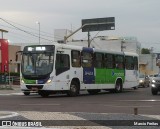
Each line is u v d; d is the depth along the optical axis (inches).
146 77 2079.2
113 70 1349.7
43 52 1090.7
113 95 1202.0
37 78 1082.1
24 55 1112.2
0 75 1942.7
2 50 2041.1
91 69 1222.3
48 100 963.3
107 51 1316.4
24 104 828.6
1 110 677.3
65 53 1113.4
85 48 1200.2
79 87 1167.6
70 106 775.7
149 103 853.8
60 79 1090.7
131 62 1480.1
